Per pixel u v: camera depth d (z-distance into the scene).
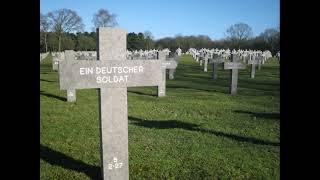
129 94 17.08
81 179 6.14
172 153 7.57
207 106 13.41
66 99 15.12
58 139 8.60
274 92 17.81
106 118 5.81
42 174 6.27
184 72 31.08
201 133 9.27
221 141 8.52
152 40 74.81
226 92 17.78
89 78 5.64
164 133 9.27
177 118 11.23
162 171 6.54
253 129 9.72
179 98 15.59
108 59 5.75
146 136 8.95
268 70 34.22
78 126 9.98
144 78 5.97
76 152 7.62
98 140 8.59
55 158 7.18
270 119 11.01
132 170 6.57
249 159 7.21
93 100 15.00
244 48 79.06
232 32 80.50
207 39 87.62
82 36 63.50
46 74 28.53
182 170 6.59
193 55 61.69
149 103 14.16
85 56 31.44
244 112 12.22
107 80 5.74
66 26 60.25
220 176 6.33
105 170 5.89
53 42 61.38
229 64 16.52
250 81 23.44
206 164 6.91
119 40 5.80
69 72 5.52
